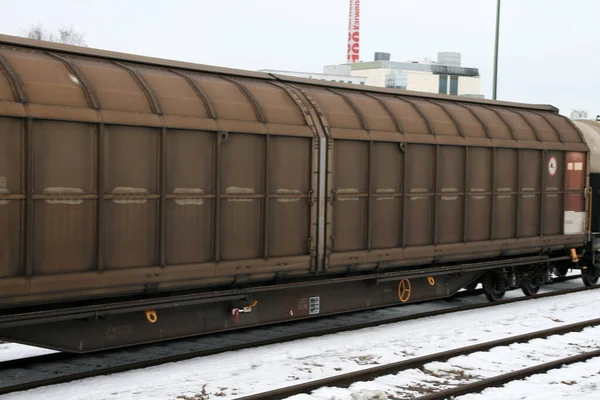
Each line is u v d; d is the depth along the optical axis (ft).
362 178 36.06
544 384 28.09
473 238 42.32
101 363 31.04
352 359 31.35
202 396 25.67
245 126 31.14
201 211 29.94
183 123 28.91
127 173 27.43
